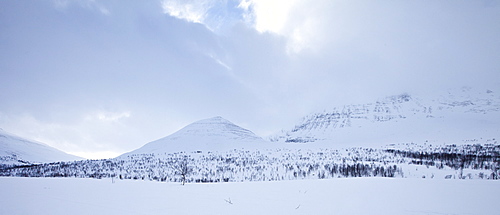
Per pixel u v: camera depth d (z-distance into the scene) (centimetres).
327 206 1719
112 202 1972
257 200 1964
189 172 8131
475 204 1706
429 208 1619
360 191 2205
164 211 1667
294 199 1969
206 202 1938
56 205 1873
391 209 1609
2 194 2384
